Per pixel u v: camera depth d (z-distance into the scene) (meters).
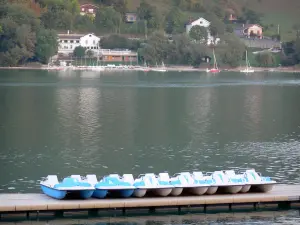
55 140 83.88
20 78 195.88
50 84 173.25
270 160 73.44
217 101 134.88
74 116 105.94
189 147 80.75
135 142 83.62
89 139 85.19
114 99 134.62
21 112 110.06
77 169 68.81
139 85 175.88
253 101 135.88
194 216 54.44
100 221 53.06
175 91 158.12
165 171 68.44
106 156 75.06
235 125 99.06
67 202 53.12
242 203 55.41
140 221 53.34
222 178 56.34
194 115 110.56
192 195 55.69
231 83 190.75
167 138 86.88
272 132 92.50
